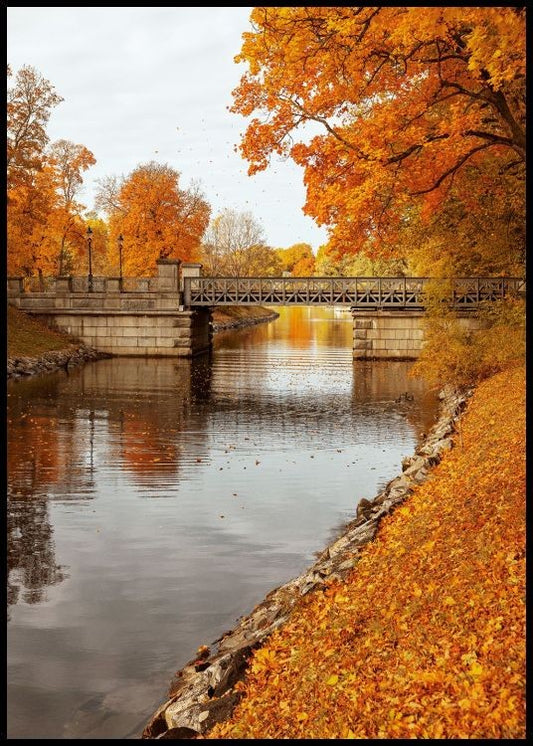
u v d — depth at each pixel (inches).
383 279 2053.4
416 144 569.6
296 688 336.2
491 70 446.0
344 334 3294.8
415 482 690.8
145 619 484.7
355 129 608.1
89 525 674.2
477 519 464.4
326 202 578.2
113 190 2893.7
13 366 1750.7
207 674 382.0
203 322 2393.0
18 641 454.6
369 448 1001.5
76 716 375.6
